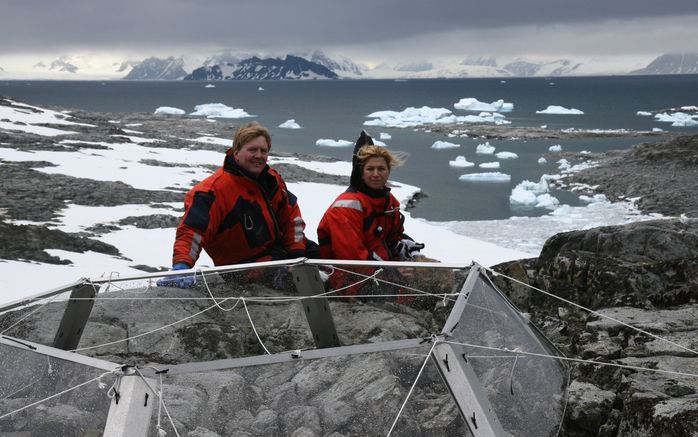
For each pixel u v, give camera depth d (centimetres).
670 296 405
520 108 10850
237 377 164
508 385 192
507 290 470
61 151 3045
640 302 399
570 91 18862
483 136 5628
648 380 288
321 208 2214
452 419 169
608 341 347
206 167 3027
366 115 8919
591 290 441
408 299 211
